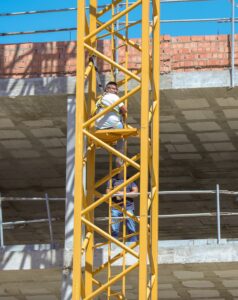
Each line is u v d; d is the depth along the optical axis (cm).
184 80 2289
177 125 2516
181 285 2509
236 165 2767
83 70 2036
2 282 2420
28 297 2633
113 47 2272
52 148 2667
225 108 2388
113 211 2181
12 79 2355
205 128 2523
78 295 1894
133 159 2091
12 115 2447
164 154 2725
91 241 2109
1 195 3028
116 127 2056
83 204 2036
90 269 2098
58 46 2405
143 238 1888
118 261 2192
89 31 2216
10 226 3136
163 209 3062
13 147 2681
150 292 2000
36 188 2977
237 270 2291
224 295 2597
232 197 2952
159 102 2305
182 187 2939
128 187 2192
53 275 2305
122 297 2117
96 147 2114
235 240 2216
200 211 3044
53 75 2386
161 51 2341
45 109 2392
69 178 2273
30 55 2405
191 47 2345
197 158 2738
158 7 2162
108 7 2231
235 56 2333
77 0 2083
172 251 2195
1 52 2414
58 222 3130
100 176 2889
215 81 2275
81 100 2011
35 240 3262
